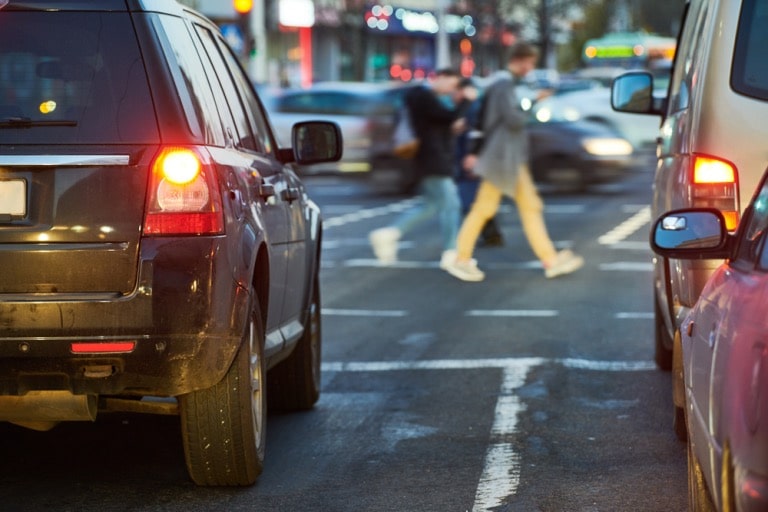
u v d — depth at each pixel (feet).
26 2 24.99
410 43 313.32
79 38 24.80
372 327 48.57
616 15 335.47
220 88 28.30
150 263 23.67
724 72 29.32
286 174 32.27
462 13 306.55
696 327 21.62
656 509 25.22
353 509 25.27
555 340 45.11
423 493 26.40
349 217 96.99
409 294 57.72
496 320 49.93
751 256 19.69
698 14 33.19
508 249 76.28
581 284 60.54
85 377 23.71
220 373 24.47
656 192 36.42
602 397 35.83
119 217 23.75
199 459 25.93
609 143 114.01
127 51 24.76
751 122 28.91
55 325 23.35
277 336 29.94
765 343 15.81
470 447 30.27
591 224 89.81
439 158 66.90
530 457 29.30
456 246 66.69
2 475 27.78
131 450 29.94
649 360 41.29
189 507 25.40
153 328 23.62
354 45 274.57
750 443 15.52
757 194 21.12
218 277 24.08
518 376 38.81
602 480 27.35
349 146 133.28
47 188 23.71
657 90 145.69
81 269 23.58
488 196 62.59
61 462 28.86
